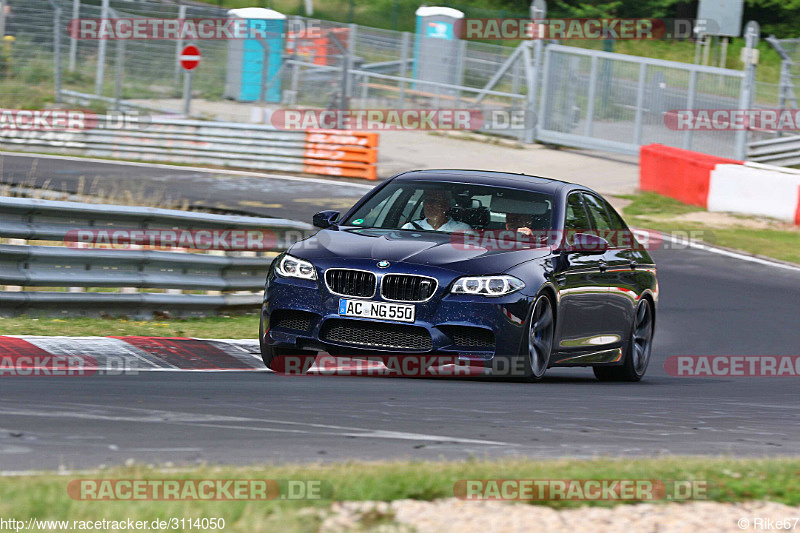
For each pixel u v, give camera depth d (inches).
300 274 1051.3
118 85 3988.7
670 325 1744.6
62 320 1290.6
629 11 5684.1
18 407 762.8
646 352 1334.9
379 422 796.0
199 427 732.0
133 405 804.6
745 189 2837.1
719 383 1328.7
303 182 3129.9
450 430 780.0
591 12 5674.2
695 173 2933.1
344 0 5743.1
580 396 1035.9
